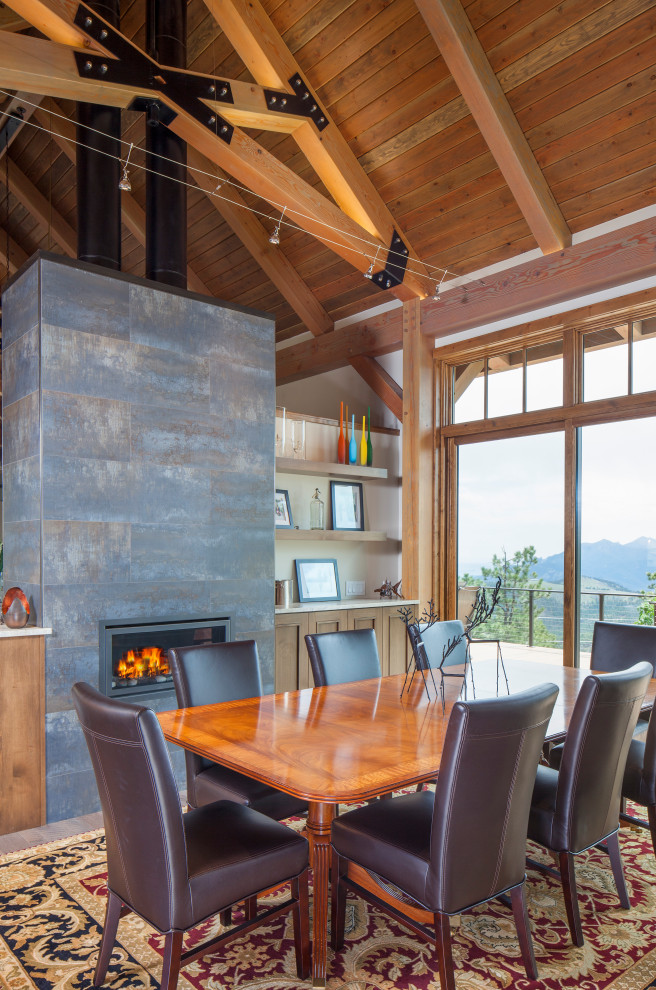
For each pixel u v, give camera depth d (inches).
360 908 102.9
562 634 196.5
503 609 192.9
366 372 251.4
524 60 162.2
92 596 142.8
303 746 85.7
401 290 227.0
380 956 89.7
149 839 70.9
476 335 219.1
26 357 144.2
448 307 214.5
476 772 72.4
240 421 171.9
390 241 211.9
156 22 165.8
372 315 247.4
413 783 75.2
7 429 155.0
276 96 171.8
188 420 161.0
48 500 137.6
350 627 203.5
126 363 150.2
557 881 111.2
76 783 138.3
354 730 93.0
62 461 139.7
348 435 238.2
